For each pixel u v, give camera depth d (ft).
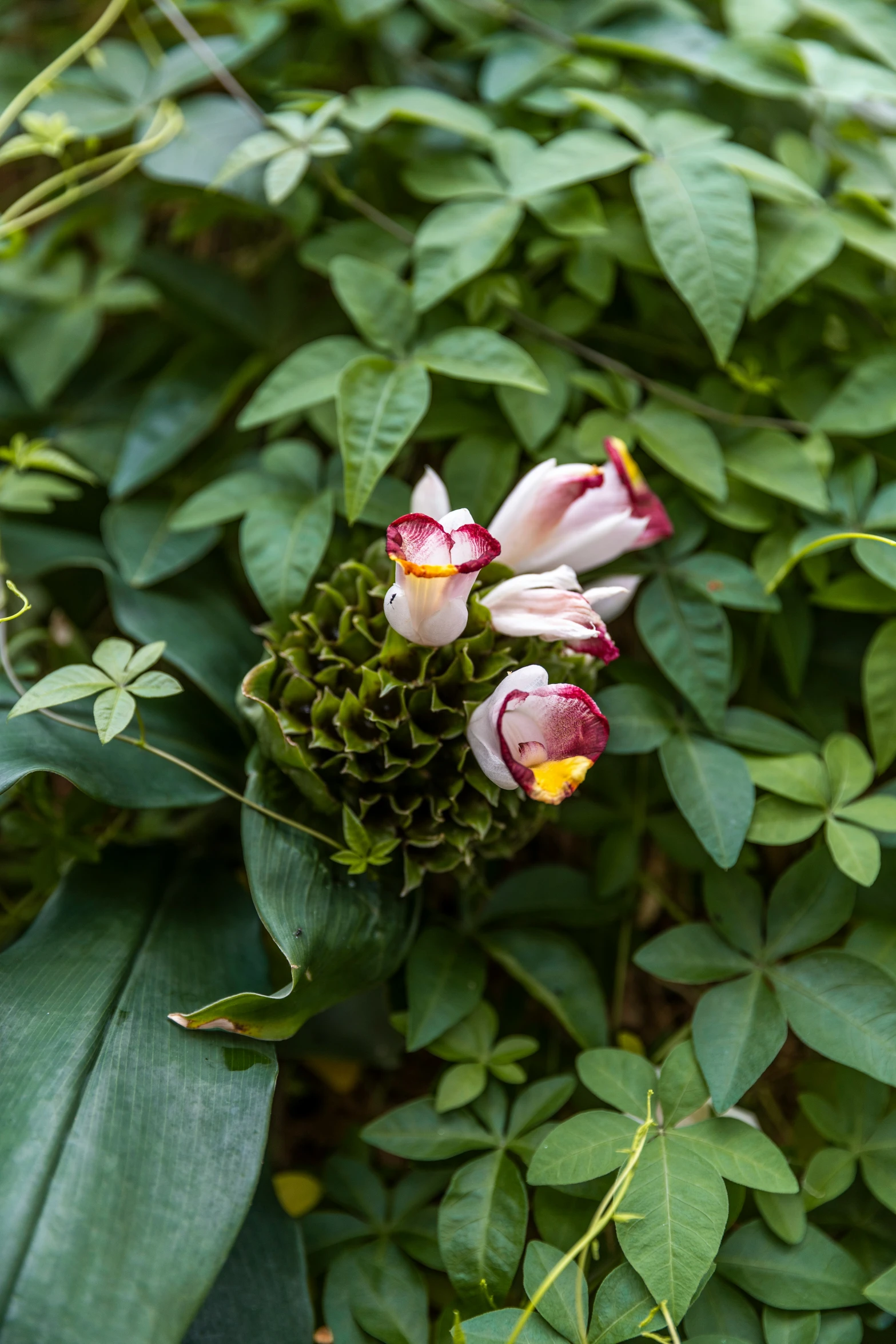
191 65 2.92
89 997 2.47
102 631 3.05
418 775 2.58
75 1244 2.29
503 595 2.54
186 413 3.00
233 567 2.97
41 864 2.72
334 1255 2.59
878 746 2.70
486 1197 2.52
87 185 2.88
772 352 2.89
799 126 2.99
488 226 2.75
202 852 2.84
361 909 2.56
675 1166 2.48
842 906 2.63
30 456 2.79
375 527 2.75
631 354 2.91
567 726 2.47
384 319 2.73
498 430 2.78
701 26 2.96
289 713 2.58
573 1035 2.67
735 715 2.72
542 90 2.93
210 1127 2.38
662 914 2.91
